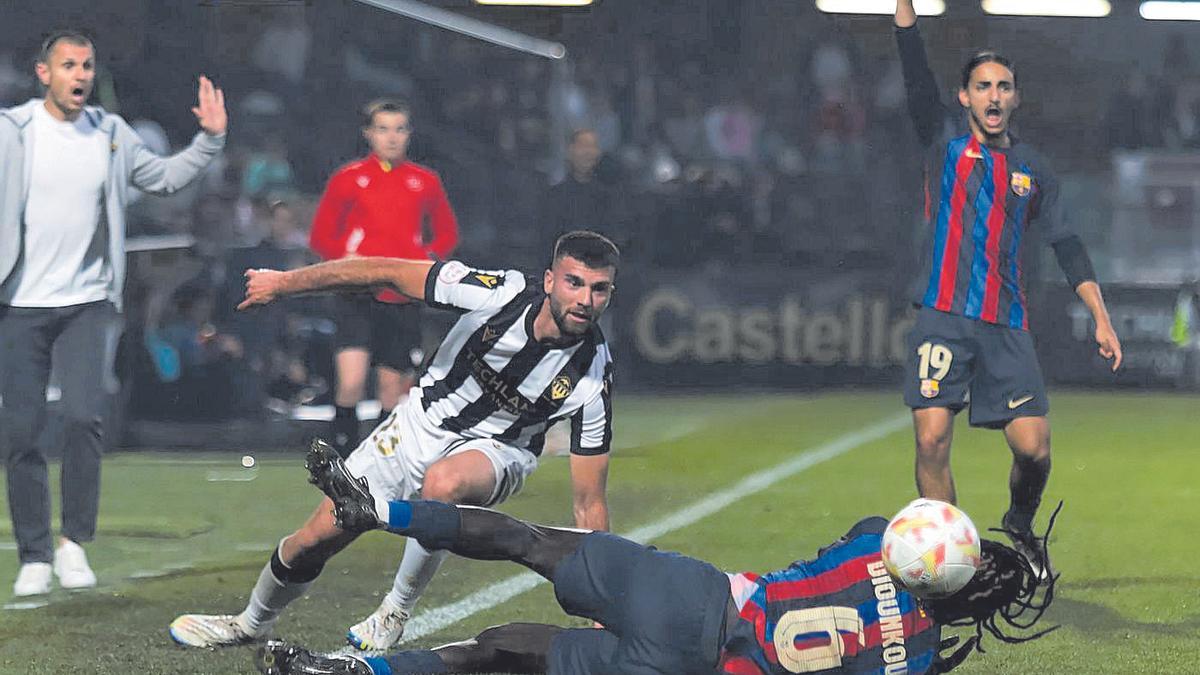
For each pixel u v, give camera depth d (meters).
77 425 24.47
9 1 58.41
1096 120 66.69
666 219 58.31
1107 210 60.31
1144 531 30.48
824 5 67.88
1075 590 24.81
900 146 62.19
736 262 58.78
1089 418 50.53
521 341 18.05
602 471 18.44
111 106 48.59
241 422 40.94
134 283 40.41
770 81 67.81
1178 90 67.25
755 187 59.53
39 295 24.03
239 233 48.72
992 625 14.57
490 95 62.66
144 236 46.53
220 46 59.94
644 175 62.97
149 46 59.22
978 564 14.16
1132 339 59.25
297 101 59.91
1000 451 42.03
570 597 14.88
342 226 33.06
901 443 43.44
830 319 58.22
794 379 58.06
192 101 59.59
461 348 18.36
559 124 62.53
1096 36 68.38
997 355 23.91
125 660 19.67
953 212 23.89
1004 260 23.88
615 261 17.56
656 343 57.69
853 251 59.19
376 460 19.03
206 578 25.34
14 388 24.02
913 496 34.38
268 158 54.56
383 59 62.44
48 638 20.94
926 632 14.40
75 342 24.38
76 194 24.19
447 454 18.72
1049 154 65.12
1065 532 30.36
